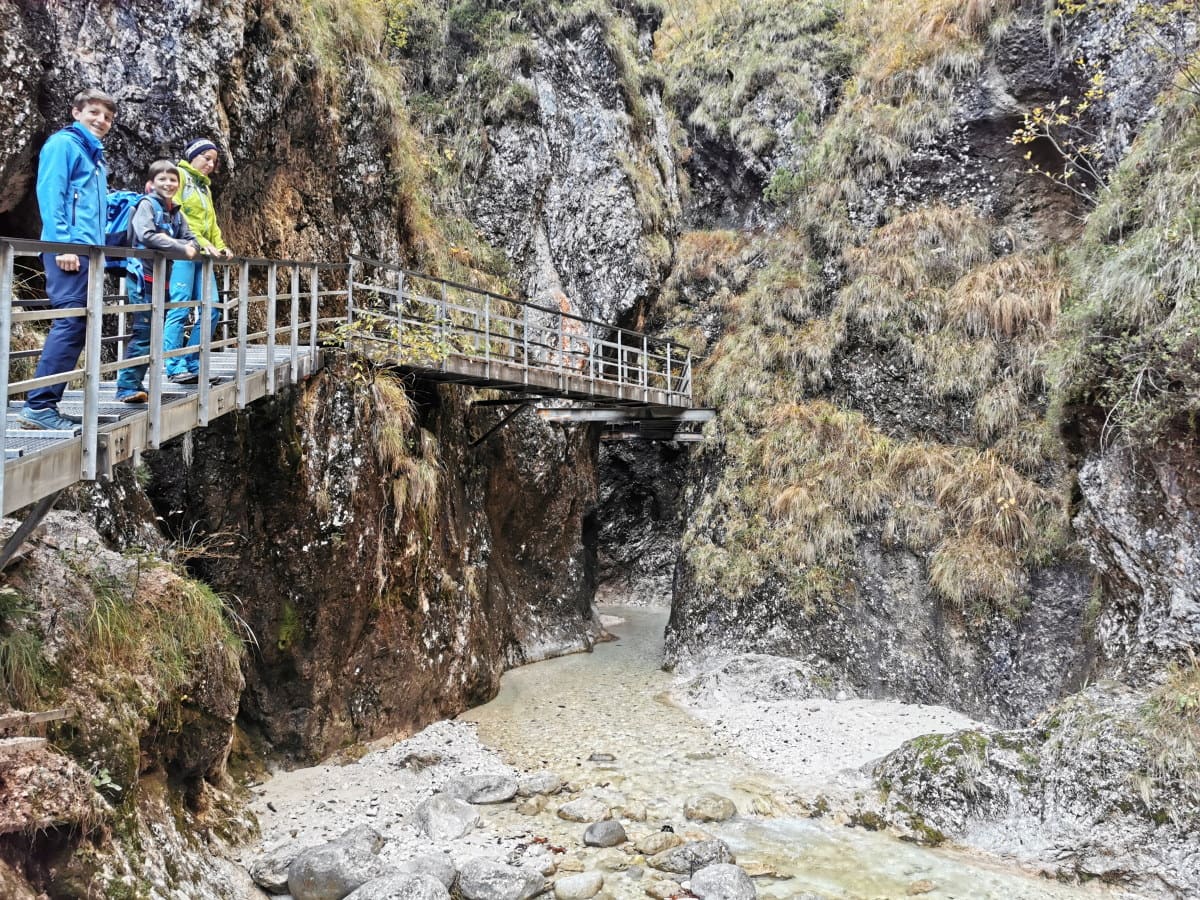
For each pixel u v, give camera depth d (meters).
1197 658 7.21
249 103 8.43
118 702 4.45
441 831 6.68
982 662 10.41
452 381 9.78
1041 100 12.89
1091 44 11.99
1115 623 8.84
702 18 19.58
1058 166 12.73
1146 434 7.76
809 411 13.31
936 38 14.18
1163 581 7.78
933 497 11.56
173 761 5.49
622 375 13.07
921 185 13.97
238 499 7.65
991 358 12.05
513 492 13.55
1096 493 8.52
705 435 14.62
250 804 7.03
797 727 9.59
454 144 15.49
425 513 9.27
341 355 8.16
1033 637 10.15
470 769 8.30
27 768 3.62
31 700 3.93
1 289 3.08
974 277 12.69
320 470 7.85
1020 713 9.90
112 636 4.63
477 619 10.91
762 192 17.23
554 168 16.48
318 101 9.61
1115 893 6.10
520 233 15.83
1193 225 7.30
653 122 17.92
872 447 12.42
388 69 12.05
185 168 6.08
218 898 5.02
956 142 13.65
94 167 4.31
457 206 15.02
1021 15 13.09
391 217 11.62
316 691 8.05
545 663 13.16
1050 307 11.73
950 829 7.01
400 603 9.03
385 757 8.46
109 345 7.19
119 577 5.04
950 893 6.02
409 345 8.73
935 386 12.42
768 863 6.39
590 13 16.97
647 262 16.59
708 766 8.50
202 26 7.77
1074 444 9.23
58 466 3.53
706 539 13.41
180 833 5.20
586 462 15.74
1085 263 9.25
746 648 12.02
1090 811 6.59
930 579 11.00
